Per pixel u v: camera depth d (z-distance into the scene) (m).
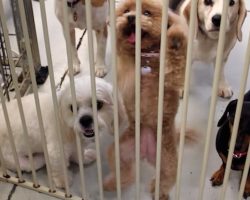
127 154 1.43
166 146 1.39
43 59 2.28
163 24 0.92
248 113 1.37
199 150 1.74
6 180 1.61
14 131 1.56
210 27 1.74
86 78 1.40
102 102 1.34
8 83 1.90
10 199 1.57
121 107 1.38
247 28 2.52
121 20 1.30
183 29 1.26
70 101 1.33
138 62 1.00
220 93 2.03
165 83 1.29
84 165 1.70
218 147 1.49
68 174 1.62
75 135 1.42
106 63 2.25
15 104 1.59
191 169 1.67
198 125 1.85
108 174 1.64
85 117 1.30
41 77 2.10
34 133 1.53
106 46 2.21
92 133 1.35
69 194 1.52
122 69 1.35
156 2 1.30
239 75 2.19
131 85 1.33
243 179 1.20
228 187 1.59
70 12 1.88
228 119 1.42
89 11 0.97
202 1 1.78
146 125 1.38
